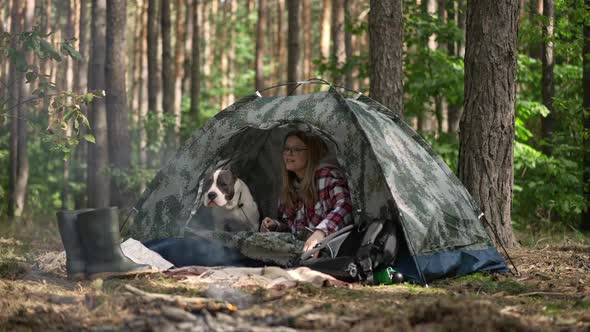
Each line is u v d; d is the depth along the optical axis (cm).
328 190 572
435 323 355
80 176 1580
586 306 427
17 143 1402
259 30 1816
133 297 411
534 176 1214
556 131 1264
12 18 1489
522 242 851
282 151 638
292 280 477
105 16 1171
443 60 1150
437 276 529
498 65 731
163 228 606
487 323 344
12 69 1299
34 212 1484
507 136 739
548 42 1145
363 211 546
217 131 600
